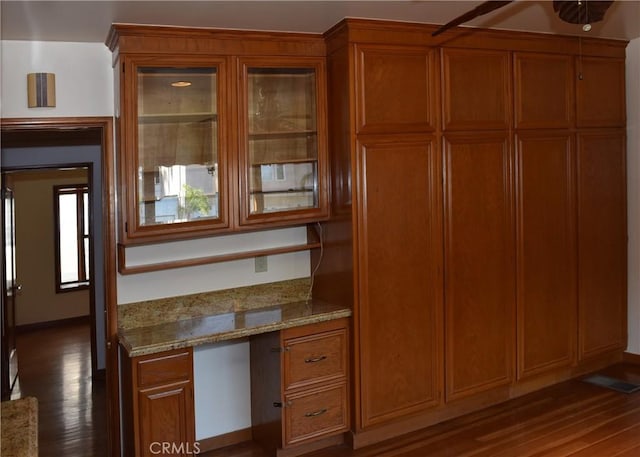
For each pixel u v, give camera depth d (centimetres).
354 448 352
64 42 331
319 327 343
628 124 464
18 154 493
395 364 361
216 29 327
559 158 422
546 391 429
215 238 365
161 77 326
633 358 479
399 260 359
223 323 340
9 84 323
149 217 325
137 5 277
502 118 392
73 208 820
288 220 355
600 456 328
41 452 388
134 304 344
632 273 474
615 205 460
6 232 525
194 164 336
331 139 362
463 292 383
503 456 333
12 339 537
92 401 494
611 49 445
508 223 400
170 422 307
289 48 350
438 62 364
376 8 310
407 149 357
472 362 390
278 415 337
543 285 421
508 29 383
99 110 340
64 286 813
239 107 339
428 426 379
